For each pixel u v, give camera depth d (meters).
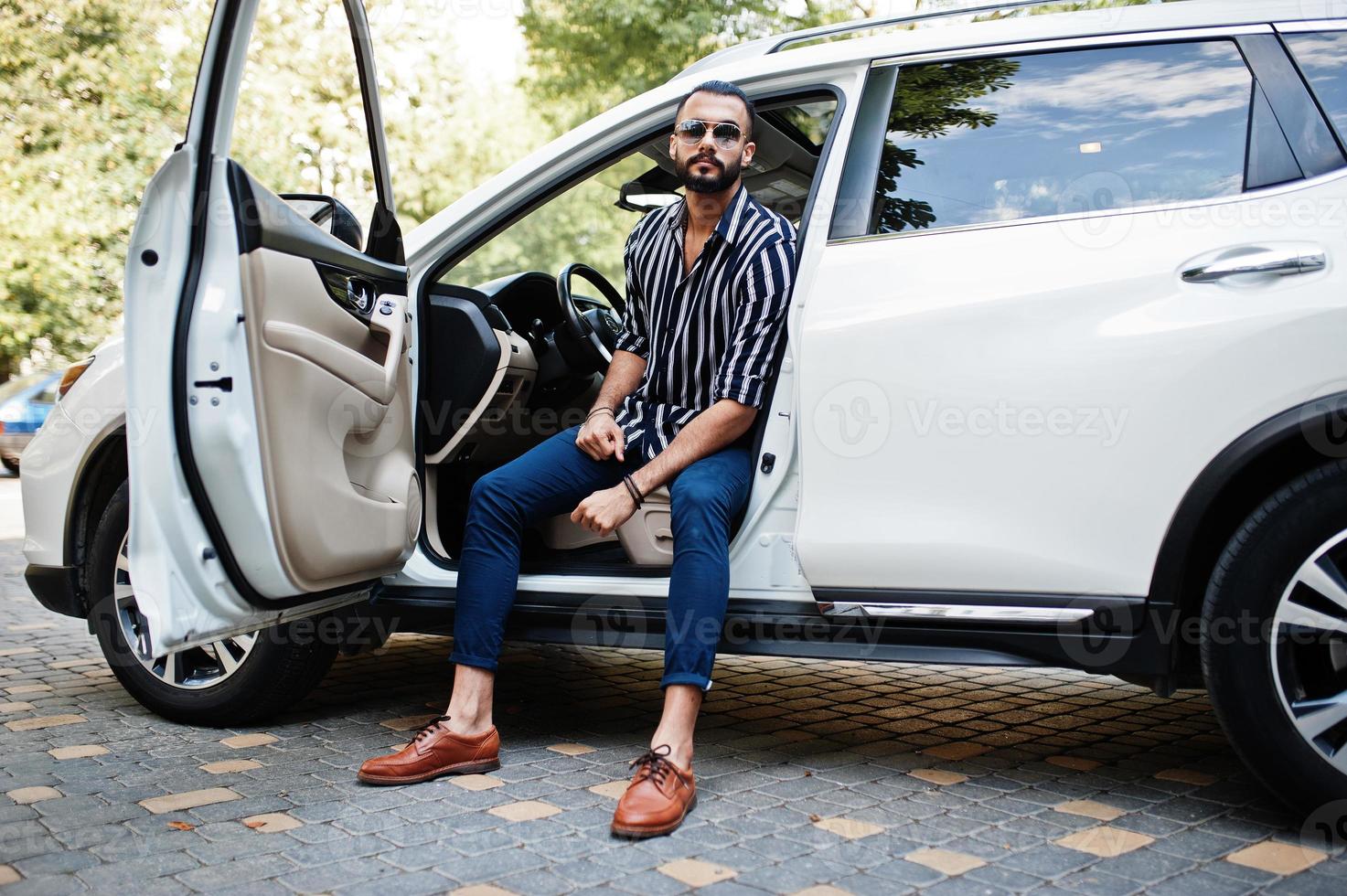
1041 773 2.33
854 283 2.21
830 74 2.38
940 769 2.36
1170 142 2.12
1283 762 1.93
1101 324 2.03
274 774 2.28
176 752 2.44
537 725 2.70
